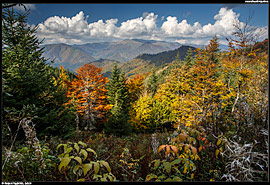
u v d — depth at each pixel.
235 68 9.95
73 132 5.79
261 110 3.10
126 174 2.70
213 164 2.28
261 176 2.02
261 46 8.88
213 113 2.80
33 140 2.23
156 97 22.62
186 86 18.98
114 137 8.65
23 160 2.21
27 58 5.52
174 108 16.05
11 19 5.41
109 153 4.22
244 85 7.44
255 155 1.95
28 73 5.03
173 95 20.27
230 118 3.06
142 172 2.77
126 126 11.11
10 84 4.35
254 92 4.38
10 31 5.50
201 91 14.56
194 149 1.72
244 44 9.29
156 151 3.70
